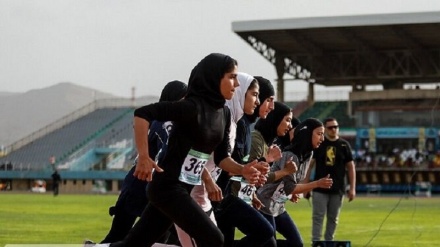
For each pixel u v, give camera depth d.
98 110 139.25
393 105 111.12
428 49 111.38
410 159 103.69
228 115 12.90
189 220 11.95
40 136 133.12
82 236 29.75
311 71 119.19
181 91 15.26
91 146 126.62
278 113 16.28
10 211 49.69
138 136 11.43
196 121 11.90
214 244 12.04
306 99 124.06
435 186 102.88
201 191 13.18
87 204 63.69
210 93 12.08
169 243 16.20
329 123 25.08
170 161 12.05
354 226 39.12
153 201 12.12
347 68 116.56
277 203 16.81
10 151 130.50
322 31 104.94
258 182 13.15
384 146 109.19
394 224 40.88
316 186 17.38
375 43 109.62
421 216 49.12
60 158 125.81
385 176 104.38
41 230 32.62
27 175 118.50
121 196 16.19
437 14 96.19
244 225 15.09
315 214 24.95
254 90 14.15
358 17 99.25
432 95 108.38
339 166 25.06
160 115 11.62
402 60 114.12
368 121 112.31
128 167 119.94
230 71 12.06
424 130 106.06
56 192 89.38
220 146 12.98
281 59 118.75
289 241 17.67
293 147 17.22
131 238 12.58
